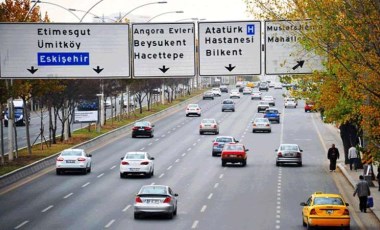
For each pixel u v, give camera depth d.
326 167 108.00
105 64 69.38
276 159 109.06
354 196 78.62
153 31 69.00
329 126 174.38
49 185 89.56
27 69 69.56
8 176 91.50
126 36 69.19
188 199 79.12
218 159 116.31
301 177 97.00
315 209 61.03
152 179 94.69
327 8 58.00
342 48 58.72
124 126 163.50
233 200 78.44
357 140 103.69
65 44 69.50
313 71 69.00
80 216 68.75
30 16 107.31
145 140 145.12
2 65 69.44
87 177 96.62
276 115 182.12
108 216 68.75
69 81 132.12
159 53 69.00
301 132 161.12
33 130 164.75
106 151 127.50
